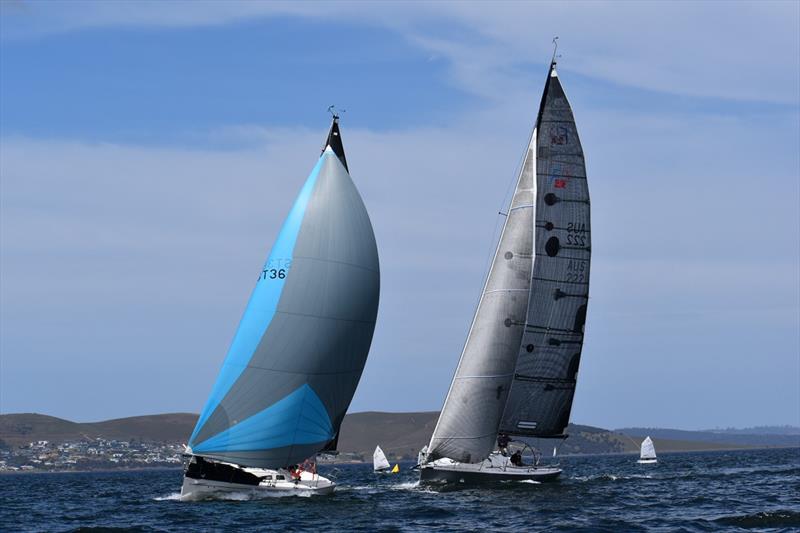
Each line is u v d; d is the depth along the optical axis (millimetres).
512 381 82062
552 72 82875
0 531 63406
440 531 55594
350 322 69062
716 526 56281
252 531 55781
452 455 80562
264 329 67438
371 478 152375
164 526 58719
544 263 83062
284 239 68688
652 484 97000
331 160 70375
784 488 88812
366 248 70000
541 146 82812
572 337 83812
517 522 59500
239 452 67062
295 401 67500
